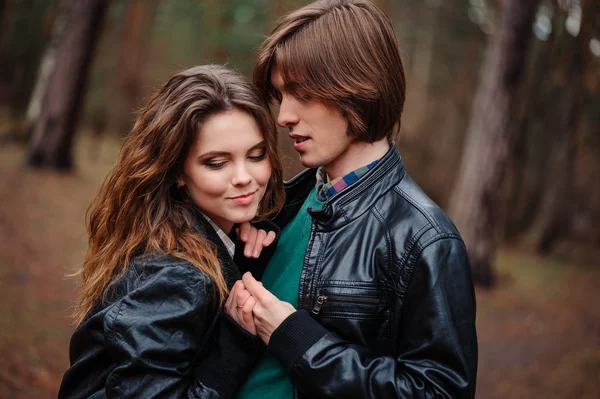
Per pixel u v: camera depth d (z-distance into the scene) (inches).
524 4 318.3
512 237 606.2
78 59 400.8
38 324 186.2
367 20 54.9
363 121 55.5
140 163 58.2
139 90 550.0
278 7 457.4
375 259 55.1
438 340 50.8
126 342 51.1
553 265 491.8
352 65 53.8
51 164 395.9
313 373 51.2
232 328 56.2
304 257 57.9
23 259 236.4
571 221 612.4
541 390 193.3
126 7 517.3
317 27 54.5
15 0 516.1
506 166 341.1
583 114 363.6
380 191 57.5
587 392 185.5
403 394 49.4
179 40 631.2
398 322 54.0
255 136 56.8
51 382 154.9
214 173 56.7
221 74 59.0
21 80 561.9
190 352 53.3
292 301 58.7
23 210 295.4
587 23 256.5
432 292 51.6
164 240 56.7
